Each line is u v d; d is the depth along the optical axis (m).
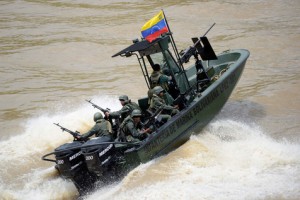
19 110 50.91
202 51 41.47
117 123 36.28
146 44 37.41
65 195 34.19
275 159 34.69
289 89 49.94
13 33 76.38
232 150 36.47
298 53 60.06
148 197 30.42
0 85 58.06
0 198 33.72
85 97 52.97
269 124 42.34
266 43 64.06
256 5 81.81
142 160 33.12
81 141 34.44
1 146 42.50
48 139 43.28
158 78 38.69
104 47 68.62
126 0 91.38
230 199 29.41
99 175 32.16
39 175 37.03
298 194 29.53
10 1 95.44
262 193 29.89
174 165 33.75
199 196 29.98
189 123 37.28
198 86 40.91
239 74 43.16
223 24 73.06
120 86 55.38
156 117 35.75
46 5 91.62
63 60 65.19
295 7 79.56
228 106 47.47
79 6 89.56
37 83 58.19
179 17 77.62
